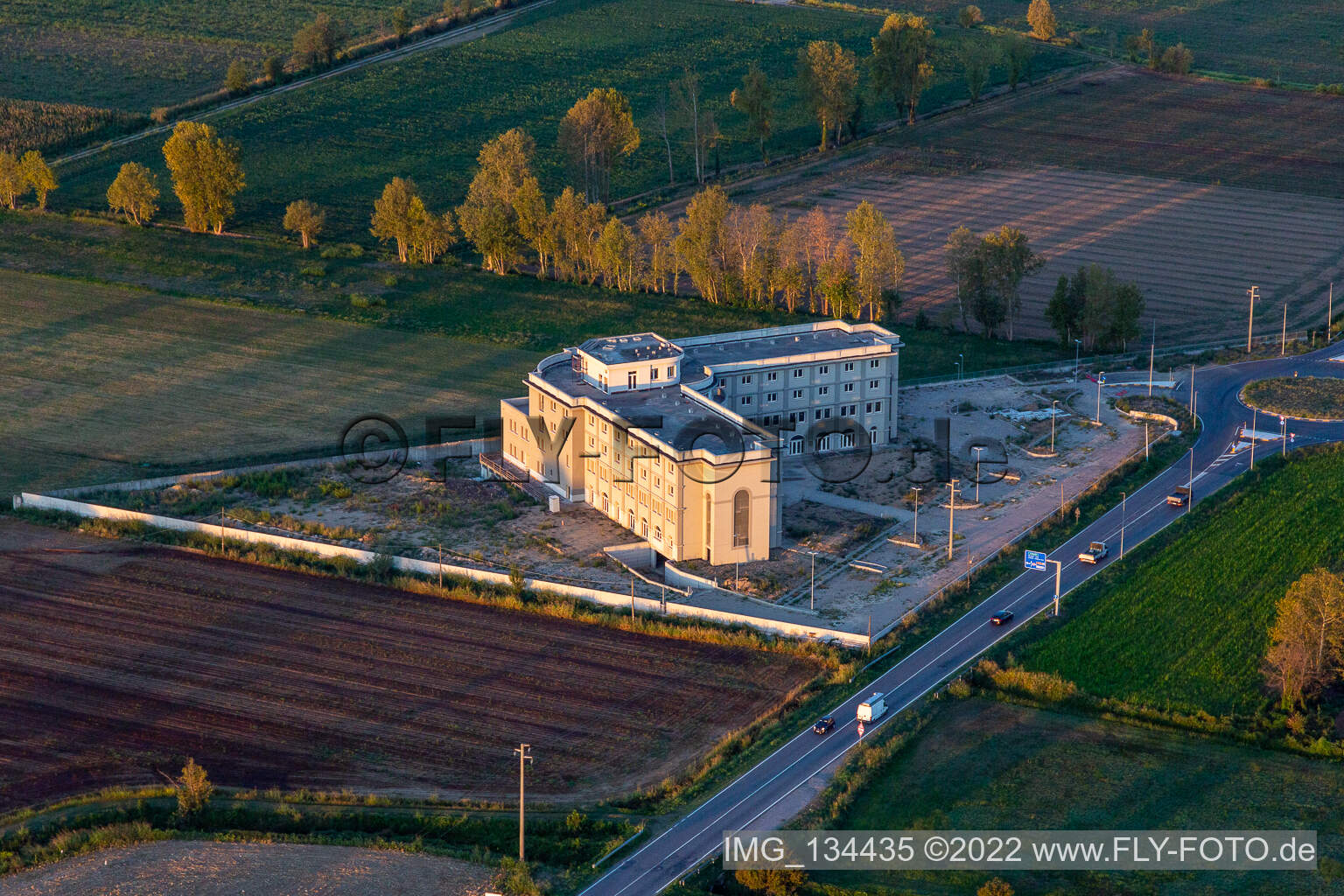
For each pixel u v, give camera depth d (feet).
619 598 597.93
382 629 585.63
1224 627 578.25
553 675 553.23
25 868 452.76
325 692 544.62
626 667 557.74
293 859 453.17
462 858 452.76
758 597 601.21
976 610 590.14
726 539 625.41
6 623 590.14
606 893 437.58
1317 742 502.38
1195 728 517.14
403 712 531.50
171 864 451.53
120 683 550.36
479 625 587.68
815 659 558.97
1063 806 477.36
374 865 449.48
